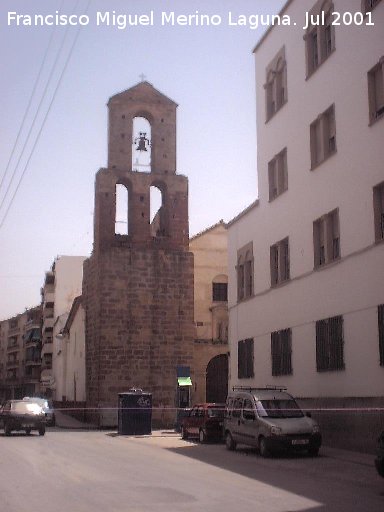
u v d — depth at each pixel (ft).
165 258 133.90
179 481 45.32
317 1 78.38
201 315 148.46
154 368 128.88
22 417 98.37
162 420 125.59
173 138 141.18
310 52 80.74
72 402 155.63
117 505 34.86
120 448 75.61
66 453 67.67
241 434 69.10
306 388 77.30
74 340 176.14
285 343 83.66
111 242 132.77
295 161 83.46
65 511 32.96
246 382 97.09
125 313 129.49
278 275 87.66
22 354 362.74
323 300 74.08
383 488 42.32
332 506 35.17
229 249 107.34
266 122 93.61
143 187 136.56
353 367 66.80
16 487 41.88
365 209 66.08
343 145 71.15
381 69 65.10
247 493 39.78
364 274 65.57
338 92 72.74
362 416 64.69
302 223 80.59
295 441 62.23
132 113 139.23
